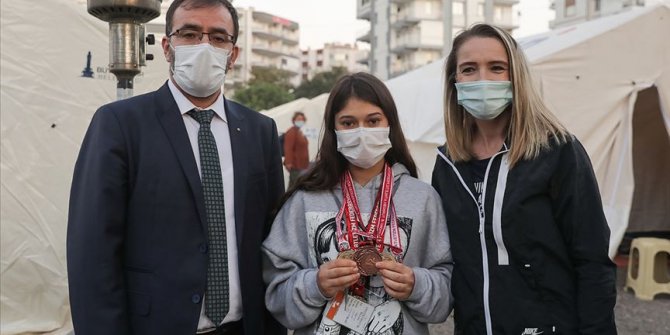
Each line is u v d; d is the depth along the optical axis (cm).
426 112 835
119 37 318
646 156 853
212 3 223
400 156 236
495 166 218
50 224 464
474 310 215
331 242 213
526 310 207
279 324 246
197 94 220
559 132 213
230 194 220
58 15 464
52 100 464
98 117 209
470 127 235
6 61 447
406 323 212
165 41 232
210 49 215
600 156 671
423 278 208
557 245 208
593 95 668
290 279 215
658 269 612
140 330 201
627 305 566
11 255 453
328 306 207
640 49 682
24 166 455
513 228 207
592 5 3791
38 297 464
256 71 5288
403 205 220
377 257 201
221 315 212
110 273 195
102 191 196
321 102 1423
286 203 232
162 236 203
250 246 224
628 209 664
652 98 790
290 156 1098
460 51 231
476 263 216
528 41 889
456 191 226
